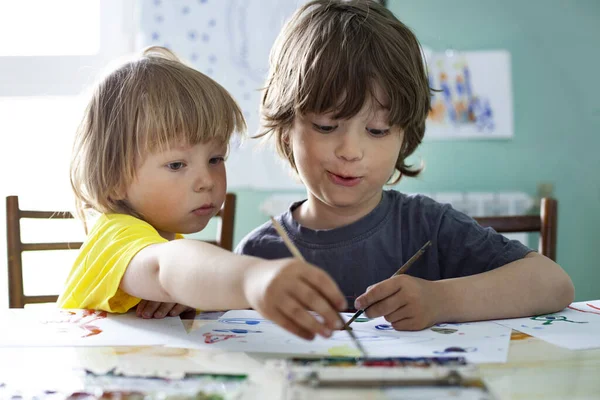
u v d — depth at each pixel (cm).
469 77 231
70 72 229
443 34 232
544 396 47
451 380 46
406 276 75
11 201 123
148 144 90
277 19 227
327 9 103
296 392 44
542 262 87
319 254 111
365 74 92
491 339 65
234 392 46
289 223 115
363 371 48
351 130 93
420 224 111
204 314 81
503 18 232
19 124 232
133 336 67
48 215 127
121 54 232
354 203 98
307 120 96
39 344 64
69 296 86
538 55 232
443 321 74
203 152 93
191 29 227
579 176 234
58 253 229
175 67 97
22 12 232
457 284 77
